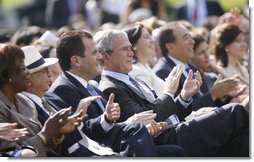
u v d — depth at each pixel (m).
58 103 17.38
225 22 26.81
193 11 39.06
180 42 22.08
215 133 18.28
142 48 20.94
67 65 18.05
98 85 18.95
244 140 18.33
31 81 17.25
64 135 16.55
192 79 21.45
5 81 16.34
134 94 19.06
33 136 15.98
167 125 18.64
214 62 24.86
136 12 35.25
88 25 36.38
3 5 40.66
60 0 38.53
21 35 24.34
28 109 16.80
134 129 16.78
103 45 19.06
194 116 19.34
